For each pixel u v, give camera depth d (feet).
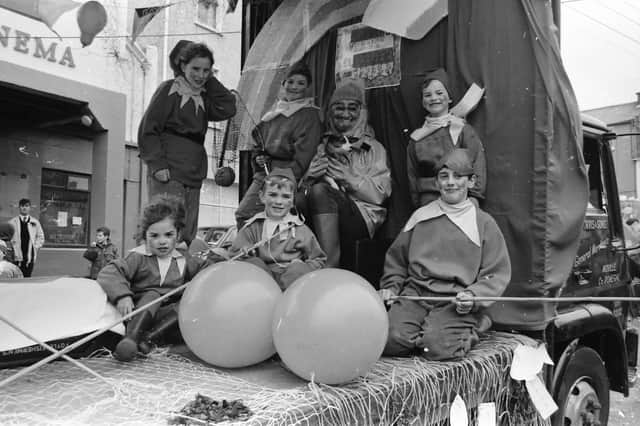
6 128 28.04
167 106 11.81
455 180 8.86
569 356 9.93
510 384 8.36
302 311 6.17
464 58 10.21
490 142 9.72
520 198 9.34
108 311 7.98
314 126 11.94
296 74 12.22
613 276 12.44
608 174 12.73
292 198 9.55
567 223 9.30
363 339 6.12
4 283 7.50
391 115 11.68
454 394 7.35
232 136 13.83
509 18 9.73
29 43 24.68
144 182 31.86
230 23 17.93
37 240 21.67
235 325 6.80
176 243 9.04
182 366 7.33
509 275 8.50
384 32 11.73
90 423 5.11
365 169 10.97
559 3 10.07
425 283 8.77
